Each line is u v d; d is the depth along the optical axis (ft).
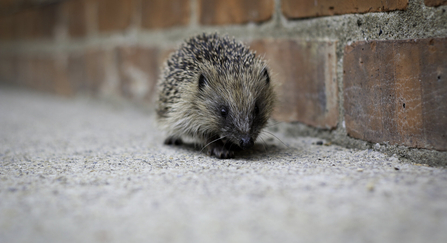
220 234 0.93
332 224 0.95
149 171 1.20
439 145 1.18
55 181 1.14
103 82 2.31
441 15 1.15
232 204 1.01
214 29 1.76
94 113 2.16
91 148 1.48
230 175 1.15
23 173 1.21
